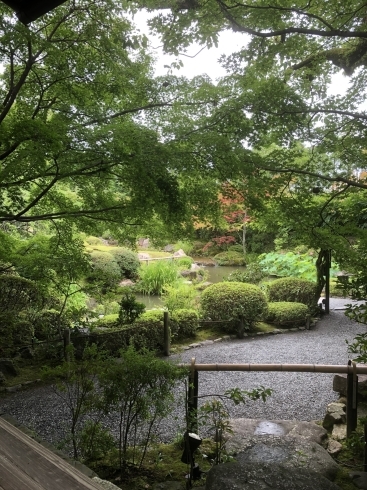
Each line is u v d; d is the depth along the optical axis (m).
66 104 3.41
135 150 2.70
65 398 4.43
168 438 3.62
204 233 17.48
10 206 3.56
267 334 7.78
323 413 4.36
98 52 3.34
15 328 5.52
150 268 11.47
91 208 4.04
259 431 3.66
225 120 3.10
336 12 3.26
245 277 11.47
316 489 2.34
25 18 1.50
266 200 3.39
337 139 3.35
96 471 2.90
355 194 4.00
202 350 6.72
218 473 2.51
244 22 3.21
